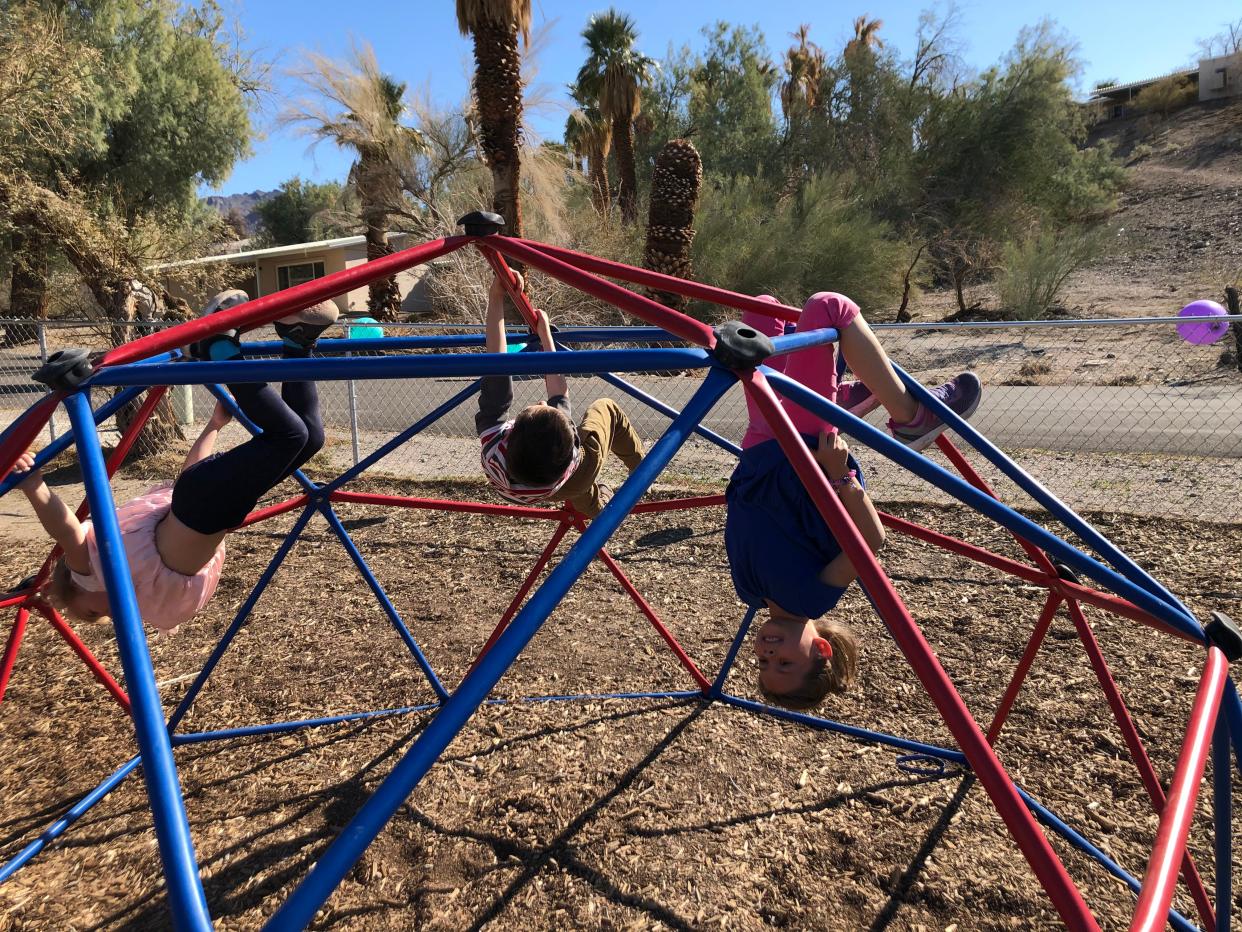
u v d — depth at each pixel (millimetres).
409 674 4344
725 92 32156
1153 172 33094
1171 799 1474
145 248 12180
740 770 3420
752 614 3811
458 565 6055
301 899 952
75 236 10391
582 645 4625
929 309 21281
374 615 5148
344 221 19266
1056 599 3047
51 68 11594
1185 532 5945
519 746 3631
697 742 3629
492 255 3006
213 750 3672
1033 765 3381
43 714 4023
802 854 2924
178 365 1770
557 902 2734
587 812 3176
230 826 3133
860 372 2355
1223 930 1987
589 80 21781
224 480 2424
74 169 16984
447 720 1113
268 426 2420
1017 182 26172
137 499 2645
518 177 14898
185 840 1143
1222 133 34938
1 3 12727
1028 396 11344
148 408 3131
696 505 3387
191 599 2625
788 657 2344
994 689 3963
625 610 5109
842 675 2520
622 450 3287
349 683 4266
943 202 25875
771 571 2223
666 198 16094
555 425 2537
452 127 17312
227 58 21141
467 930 2627
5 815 3250
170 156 20031
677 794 3270
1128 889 2707
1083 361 13367
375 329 7895
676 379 13141
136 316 10586
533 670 4344
